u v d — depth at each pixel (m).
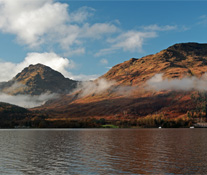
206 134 162.38
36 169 47.44
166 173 43.56
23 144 93.38
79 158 59.25
